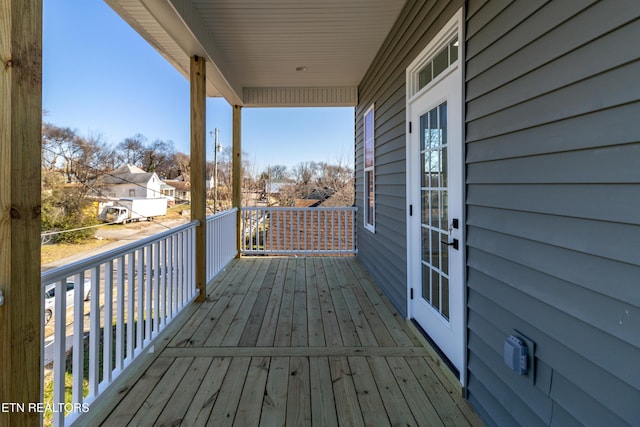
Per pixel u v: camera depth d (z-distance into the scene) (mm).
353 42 3621
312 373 2084
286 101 5324
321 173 14578
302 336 2605
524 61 1312
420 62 2582
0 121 1038
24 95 1078
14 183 1055
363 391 1900
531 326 1299
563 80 1110
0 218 1038
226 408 1748
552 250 1182
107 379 1754
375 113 4094
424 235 2572
